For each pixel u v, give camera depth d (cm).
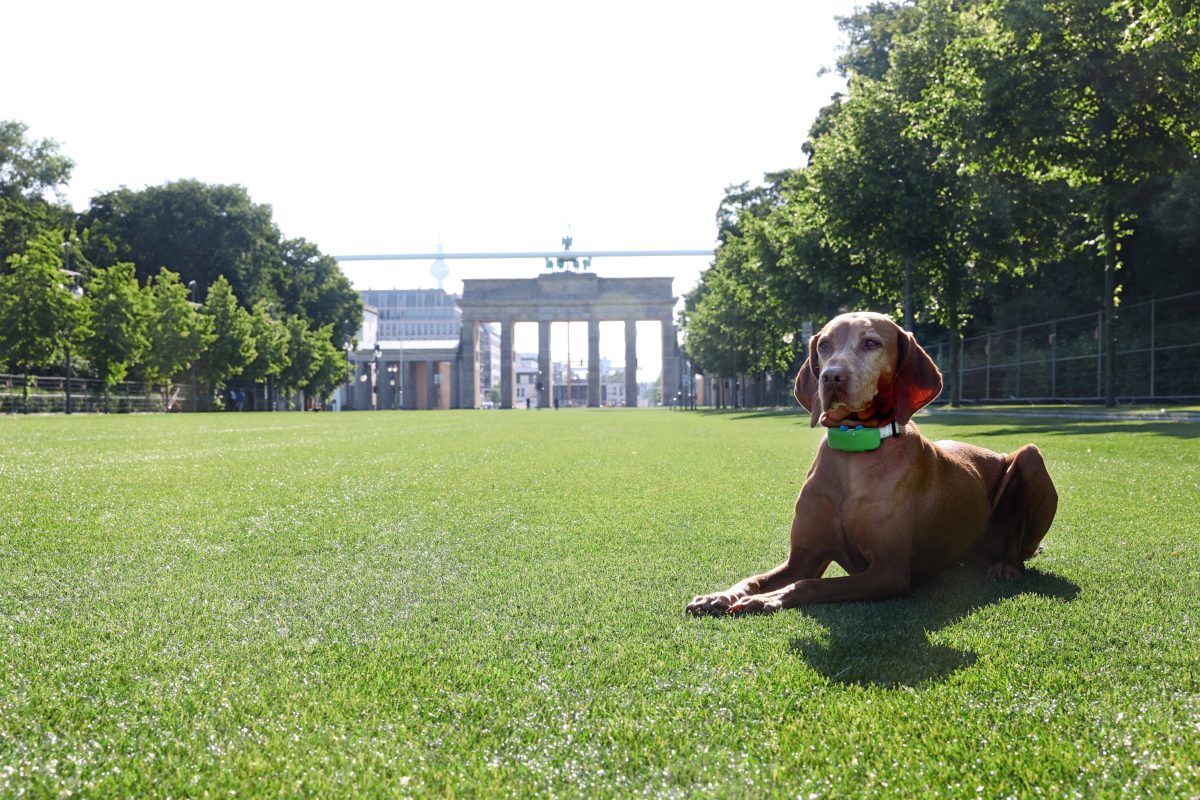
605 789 184
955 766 193
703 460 1170
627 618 331
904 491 355
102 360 4947
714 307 5919
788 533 544
